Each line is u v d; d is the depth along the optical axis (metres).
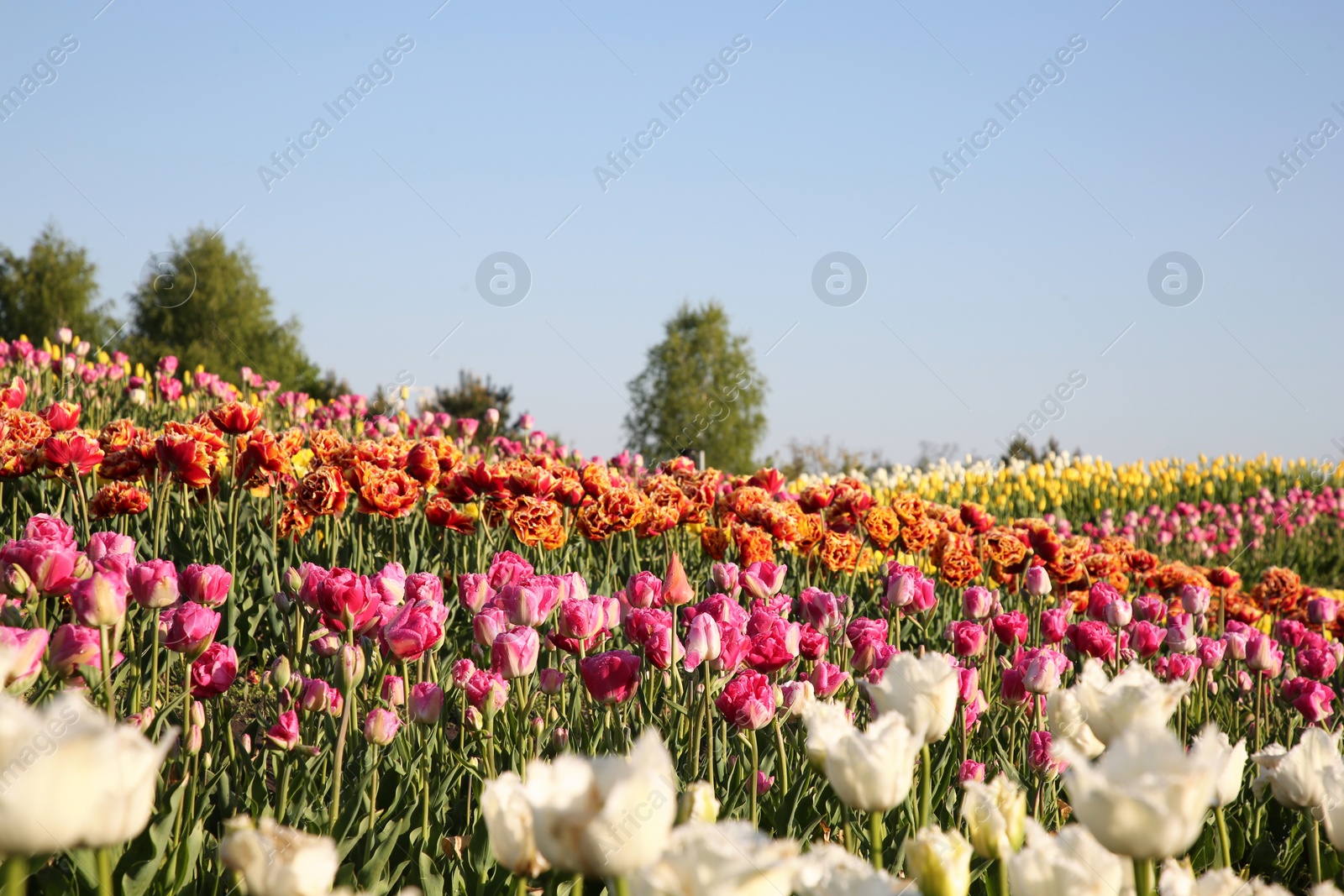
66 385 9.19
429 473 5.71
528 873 1.36
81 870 2.07
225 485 6.01
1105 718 1.73
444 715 3.19
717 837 1.08
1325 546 16.92
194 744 2.53
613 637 4.66
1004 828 1.83
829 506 6.50
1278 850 3.53
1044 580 5.58
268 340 45.28
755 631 3.19
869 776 1.63
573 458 10.73
